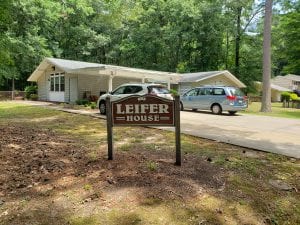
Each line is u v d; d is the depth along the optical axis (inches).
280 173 206.8
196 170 198.4
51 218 137.9
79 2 940.6
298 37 970.7
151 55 1540.4
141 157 221.1
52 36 1440.7
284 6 1071.0
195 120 527.2
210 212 148.6
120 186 167.8
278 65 2026.3
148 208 146.8
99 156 223.8
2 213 141.2
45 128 375.2
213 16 1371.8
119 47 1576.0
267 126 458.0
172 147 268.5
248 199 164.9
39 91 1094.4
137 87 557.0
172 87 1103.6
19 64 1144.8
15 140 280.5
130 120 209.6
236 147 281.3
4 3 429.4
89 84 954.7
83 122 447.2
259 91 1574.8
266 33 821.2
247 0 1353.3
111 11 1531.7
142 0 1533.0
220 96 682.2
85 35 1483.8
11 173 187.8
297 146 293.0
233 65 1528.1
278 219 151.9
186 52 1505.9
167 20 1521.9
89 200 153.3
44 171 192.7
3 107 722.2
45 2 876.6
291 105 1288.1
